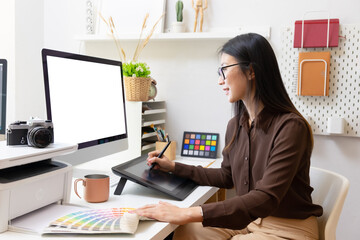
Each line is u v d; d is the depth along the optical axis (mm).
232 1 2020
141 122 1919
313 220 1230
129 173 1308
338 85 1850
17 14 2252
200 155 2064
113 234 931
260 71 1225
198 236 1275
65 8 2350
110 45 2283
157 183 1317
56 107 1292
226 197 2084
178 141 2188
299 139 1160
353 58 1817
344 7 1835
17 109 2295
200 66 2113
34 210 1061
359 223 1869
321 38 1832
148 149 2100
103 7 2250
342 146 1878
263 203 1078
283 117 1206
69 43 2363
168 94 2191
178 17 2066
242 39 1271
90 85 1494
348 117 1841
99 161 1909
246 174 1298
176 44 2150
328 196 1329
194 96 2139
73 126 1373
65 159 1345
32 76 2377
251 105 1287
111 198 1258
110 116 1634
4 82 1409
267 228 1229
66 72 1354
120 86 1738
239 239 1200
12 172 989
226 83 1288
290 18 1925
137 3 2172
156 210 1050
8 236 896
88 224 941
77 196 1265
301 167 1222
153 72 2209
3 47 2279
